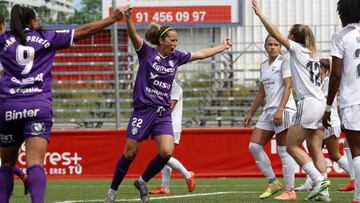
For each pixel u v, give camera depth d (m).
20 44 12.24
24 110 12.12
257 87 40.72
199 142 28.11
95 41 42.25
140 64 16.55
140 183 17.39
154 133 16.66
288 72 18.45
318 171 18.61
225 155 28.08
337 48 14.30
